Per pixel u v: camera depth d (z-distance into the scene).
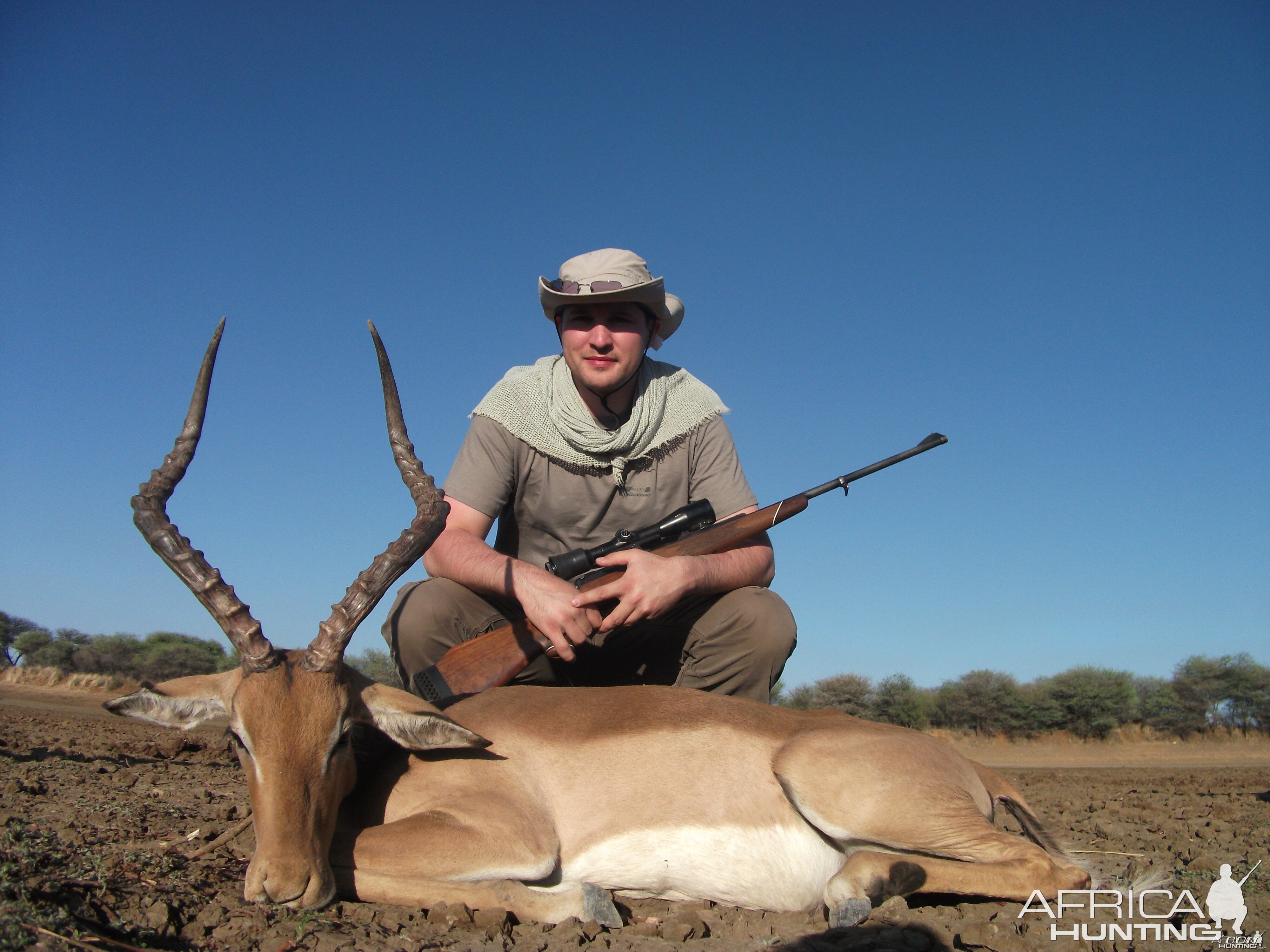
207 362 1.43
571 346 1.93
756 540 2.01
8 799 1.90
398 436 1.50
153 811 1.92
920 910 1.42
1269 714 13.65
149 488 1.35
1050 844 1.65
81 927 1.08
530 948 1.21
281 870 1.24
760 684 2.01
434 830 1.39
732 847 1.51
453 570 1.86
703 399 2.09
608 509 2.05
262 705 1.30
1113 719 13.38
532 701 1.64
